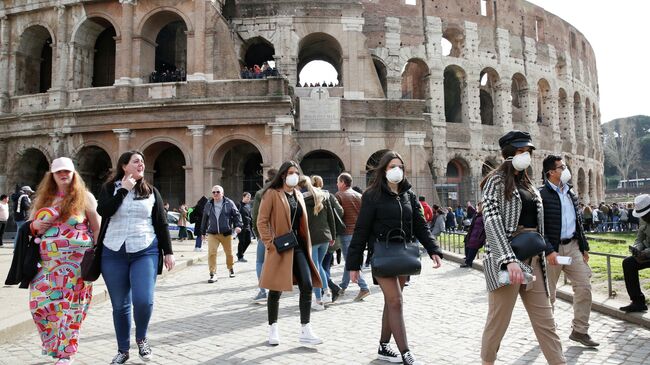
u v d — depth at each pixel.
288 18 38.00
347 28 37.88
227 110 31.92
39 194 6.99
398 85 43.41
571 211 8.61
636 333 8.72
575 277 8.25
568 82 54.88
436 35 45.41
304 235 8.62
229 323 9.77
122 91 32.75
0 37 36.03
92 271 6.82
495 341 5.87
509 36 49.47
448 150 44.56
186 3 33.16
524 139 6.13
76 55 34.75
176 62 39.41
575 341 8.30
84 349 7.90
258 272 11.92
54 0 34.72
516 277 5.46
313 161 41.38
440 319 10.04
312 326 9.52
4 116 34.75
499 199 6.02
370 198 7.00
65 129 33.66
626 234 35.78
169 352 7.66
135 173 7.12
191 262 19.45
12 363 7.24
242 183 38.44
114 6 33.88
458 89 51.28
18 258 6.77
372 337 8.62
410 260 6.68
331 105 36.94
